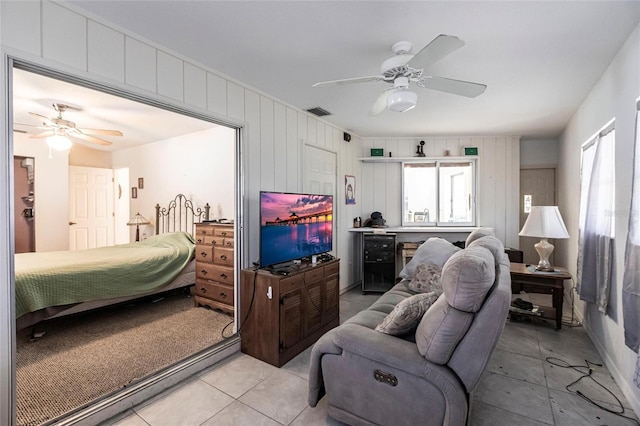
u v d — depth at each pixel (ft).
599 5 5.59
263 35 6.68
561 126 13.96
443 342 4.83
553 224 10.28
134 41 6.63
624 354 6.96
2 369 4.91
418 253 10.91
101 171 19.06
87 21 5.90
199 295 12.36
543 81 8.98
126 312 11.85
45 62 5.38
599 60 7.70
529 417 6.19
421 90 9.73
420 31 6.45
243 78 8.90
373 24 6.22
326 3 5.58
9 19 5.00
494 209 15.93
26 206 15.92
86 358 8.34
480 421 6.07
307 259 10.36
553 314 10.55
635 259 6.05
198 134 14.84
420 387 5.03
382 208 16.89
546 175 16.62
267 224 8.50
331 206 11.56
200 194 14.84
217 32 6.58
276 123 10.58
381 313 7.54
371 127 14.43
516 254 14.34
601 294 8.18
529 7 5.65
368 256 15.02
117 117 12.44
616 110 7.45
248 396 6.94
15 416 5.07
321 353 6.08
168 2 5.60
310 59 7.75
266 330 8.42
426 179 16.63
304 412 6.41
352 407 5.75
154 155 16.90
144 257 11.87
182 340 9.43
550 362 8.34
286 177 11.05
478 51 7.23
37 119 12.81
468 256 4.98
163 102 7.22
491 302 4.79
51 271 9.36
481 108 11.46
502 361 8.40
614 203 7.55
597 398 6.79
